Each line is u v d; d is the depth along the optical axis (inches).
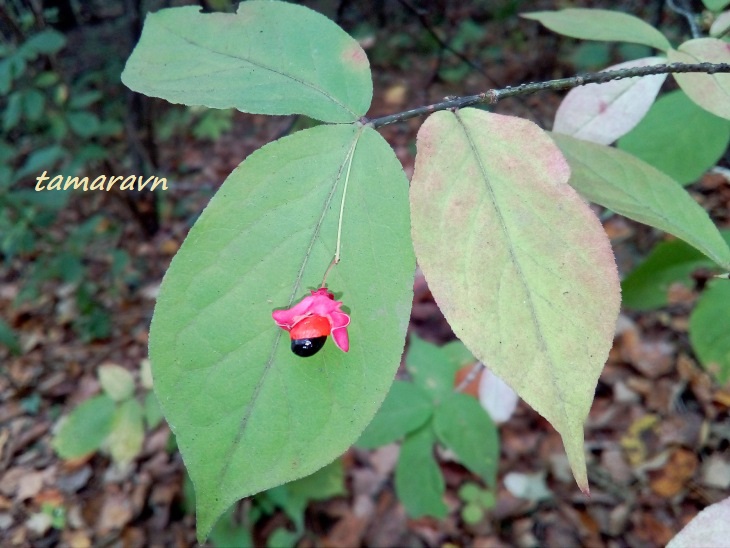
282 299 3.4
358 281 3.4
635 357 14.1
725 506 3.5
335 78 3.8
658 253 6.3
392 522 12.5
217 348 3.3
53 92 16.7
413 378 8.5
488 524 12.2
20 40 14.4
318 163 3.5
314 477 10.8
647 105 5.1
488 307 3.1
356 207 3.4
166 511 13.1
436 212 3.3
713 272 7.8
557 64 21.6
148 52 4.1
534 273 3.1
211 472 3.2
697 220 4.2
